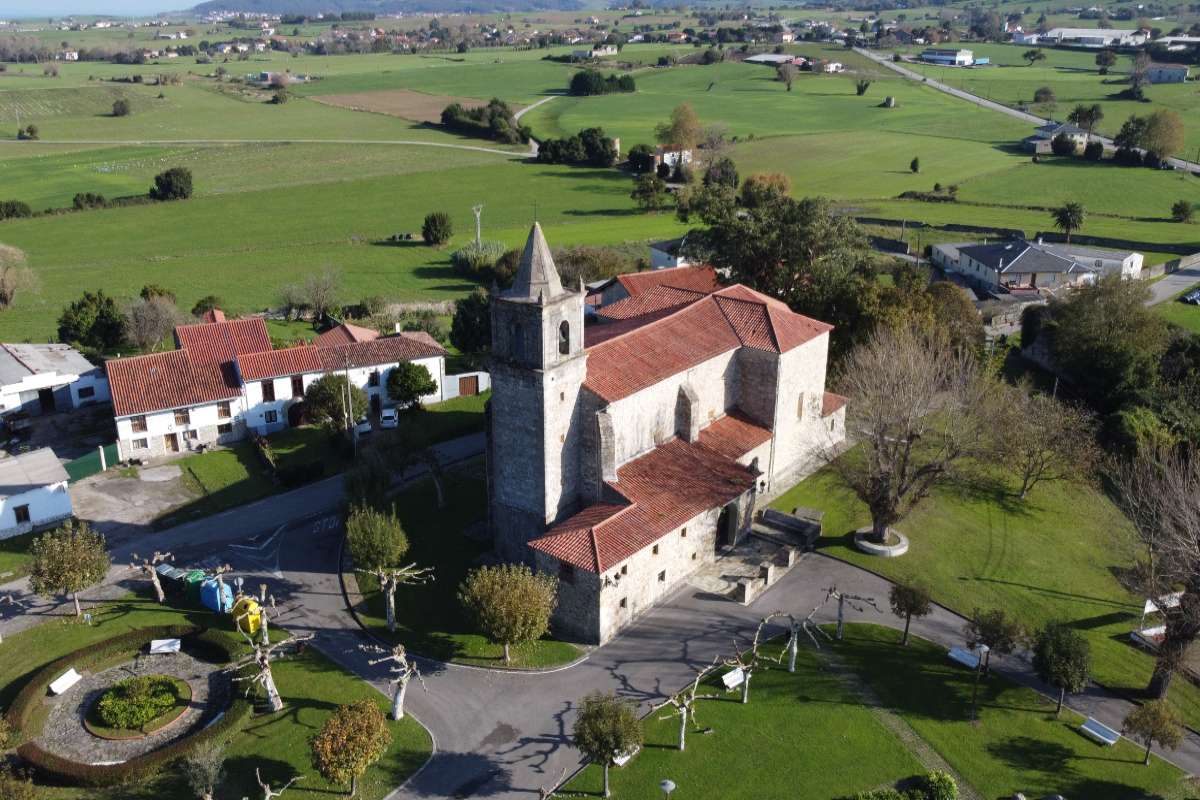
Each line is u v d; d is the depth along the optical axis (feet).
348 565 211.82
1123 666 178.50
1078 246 482.28
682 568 203.51
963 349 281.54
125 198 637.71
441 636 186.29
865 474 230.48
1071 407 279.49
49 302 430.61
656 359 214.69
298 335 382.22
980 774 151.64
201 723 164.25
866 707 166.81
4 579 206.90
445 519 230.27
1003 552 217.36
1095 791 148.46
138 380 275.18
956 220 565.94
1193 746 159.02
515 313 186.39
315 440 282.77
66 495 232.32
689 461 214.48
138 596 201.05
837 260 313.73
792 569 209.46
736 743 158.20
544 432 191.42
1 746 148.25
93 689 172.14
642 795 147.23
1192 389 284.61
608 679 174.09
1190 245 490.08
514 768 153.07
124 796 147.43
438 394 315.37
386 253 530.68
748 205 552.00
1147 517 215.92
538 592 172.65
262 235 565.94
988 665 177.99
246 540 224.12
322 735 142.72
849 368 261.65
